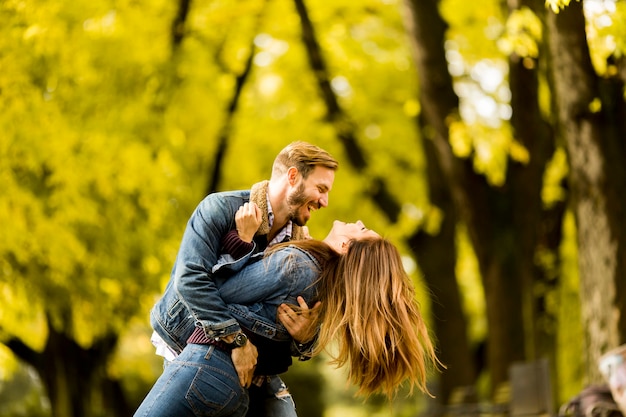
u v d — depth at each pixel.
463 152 14.85
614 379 7.55
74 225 15.72
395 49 20.55
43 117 15.06
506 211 15.80
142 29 16.97
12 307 16.84
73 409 19.80
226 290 5.53
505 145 14.84
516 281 16.14
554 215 17.42
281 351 5.69
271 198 5.74
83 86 15.89
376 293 5.62
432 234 18.80
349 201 20.78
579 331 20.66
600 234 10.82
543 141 16.09
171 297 5.61
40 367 19.73
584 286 11.05
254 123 20.80
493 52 18.45
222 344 5.48
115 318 17.33
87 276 16.30
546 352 17.45
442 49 15.39
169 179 16.94
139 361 25.02
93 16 15.92
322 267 5.71
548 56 11.37
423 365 5.70
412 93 20.62
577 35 10.34
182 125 18.16
